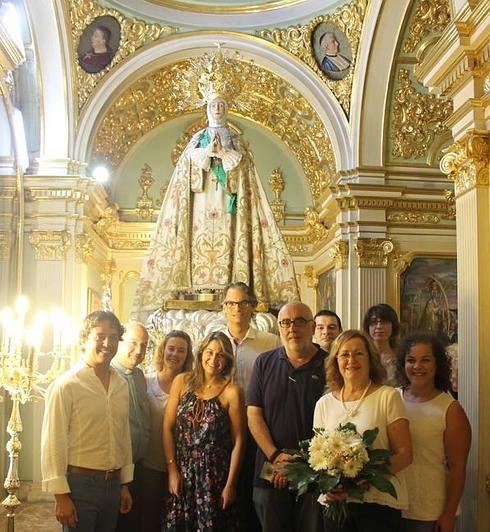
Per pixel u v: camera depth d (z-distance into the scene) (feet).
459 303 22.85
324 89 45.09
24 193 42.45
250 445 18.78
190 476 17.62
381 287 43.91
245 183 28.48
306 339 17.58
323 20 43.37
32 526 34.09
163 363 19.90
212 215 28.22
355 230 44.11
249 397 17.70
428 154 44.65
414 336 17.43
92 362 17.28
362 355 15.69
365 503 15.16
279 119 53.26
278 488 17.04
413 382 17.06
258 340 21.76
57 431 16.49
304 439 17.12
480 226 21.80
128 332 19.11
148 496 19.27
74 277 42.93
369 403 15.44
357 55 42.96
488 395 21.27
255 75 47.37
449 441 16.61
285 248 28.35
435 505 16.47
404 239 44.47
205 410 17.78
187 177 28.40
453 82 22.76
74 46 42.37
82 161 43.32
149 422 19.27
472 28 21.33
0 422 37.01
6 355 24.16
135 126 52.75
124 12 42.98
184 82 47.78
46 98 42.57
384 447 15.17
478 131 21.75
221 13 44.21
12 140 40.01
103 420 17.04
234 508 17.76
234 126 55.67
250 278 27.89
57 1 40.14
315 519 16.79
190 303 27.25
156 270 28.04
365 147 44.27
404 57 42.60
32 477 40.01
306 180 55.57
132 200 54.80
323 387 17.38
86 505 16.72
